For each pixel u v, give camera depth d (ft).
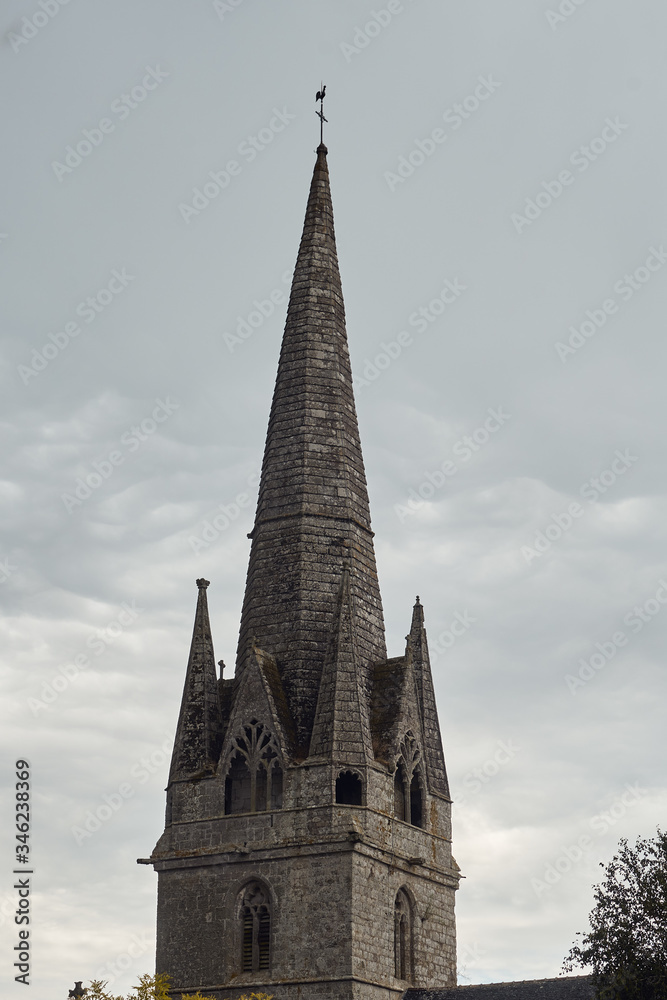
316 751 308.19
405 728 319.06
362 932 299.17
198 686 326.03
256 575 329.72
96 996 276.00
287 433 336.70
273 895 303.89
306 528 328.70
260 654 319.27
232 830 310.65
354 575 328.90
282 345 345.31
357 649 323.37
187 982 306.76
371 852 304.30
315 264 349.41
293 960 299.17
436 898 321.52
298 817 305.32
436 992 304.71
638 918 274.16
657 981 266.16
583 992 290.35
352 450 339.57
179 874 313.73
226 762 315.37
